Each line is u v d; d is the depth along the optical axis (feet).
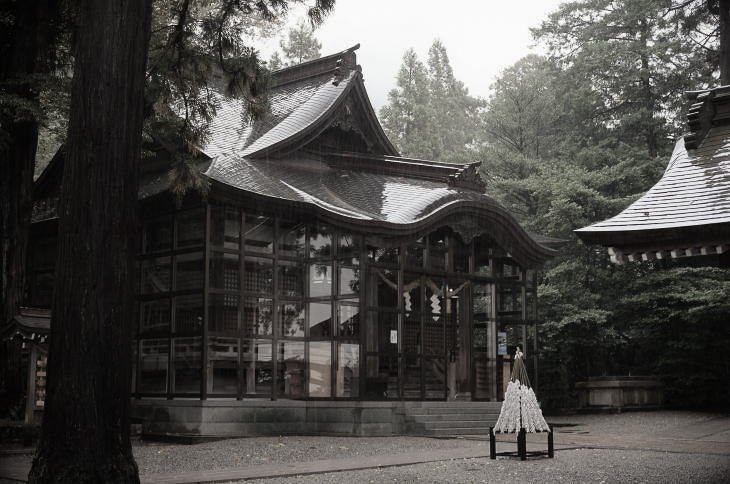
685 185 36.09
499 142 138.92
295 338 71.15
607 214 104.83
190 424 63.41
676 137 114.83
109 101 32.65
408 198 77.41
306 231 73.61
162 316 67.97
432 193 77.77
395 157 84.84
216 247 65.82
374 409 66.90
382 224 68.74
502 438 63.36
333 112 82.53
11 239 62.64
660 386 96.89
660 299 97.60
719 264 33.30
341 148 86.69
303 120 81.41
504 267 84.79
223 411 64.03
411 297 73.61
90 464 30.68
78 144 32.53
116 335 31.99
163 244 69.15
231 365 65.57
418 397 71.82
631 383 93.71
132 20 33.50
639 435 65.21
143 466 46.14
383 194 79.61
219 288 65.62
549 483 36.99
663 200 35.19
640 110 111.24
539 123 132.57
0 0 62.28
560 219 102.73
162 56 56.85
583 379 103.96
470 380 77.92
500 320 83.30
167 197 67.21
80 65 32.96
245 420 65.31
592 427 74.79
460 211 76.74
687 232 31.35
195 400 63.52
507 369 83.51
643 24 116.06
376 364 69.00
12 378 62.08
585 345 100.48
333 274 70.95
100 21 33.04
